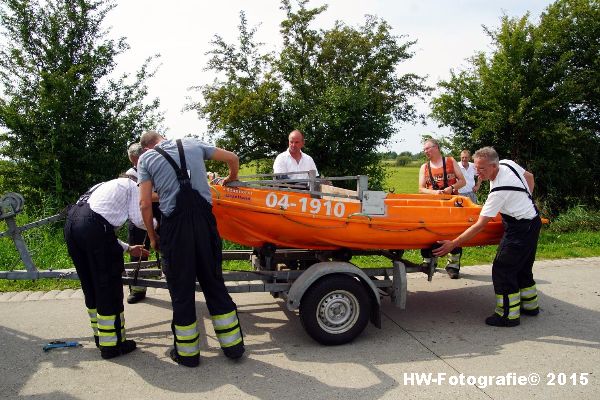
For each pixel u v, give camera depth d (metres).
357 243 5.14
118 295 4.54
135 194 4.54
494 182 5.20
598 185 13.42
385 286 5.29
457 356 4.62
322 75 13.84
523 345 4.88
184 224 4.19
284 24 13.98
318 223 4.90
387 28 14.96
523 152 13.02
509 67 12.55
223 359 4.55
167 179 4.18
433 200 5.88
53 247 8.41
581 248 9.37
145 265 5.89
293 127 12.42
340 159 12.80
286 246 5.16
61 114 10.88
